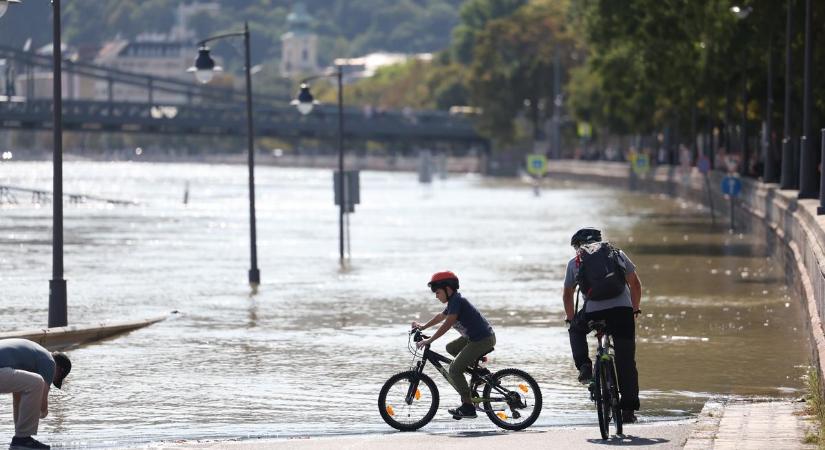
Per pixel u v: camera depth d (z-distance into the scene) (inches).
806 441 1306.6
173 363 2356.1
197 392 2039.9
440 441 1453.0
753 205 5713.6
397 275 4215.1
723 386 2075.5
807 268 2952.8
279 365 2327.8
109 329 2758.4
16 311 3270.2
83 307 3326.8
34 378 1438.2
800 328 2770.7
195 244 5831.7
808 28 3944.4
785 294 3432.6
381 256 5029.5
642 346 2539.4
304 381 2145.7
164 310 3238.2
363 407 1902.1
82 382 2142.0
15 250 5526.6
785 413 1577.3
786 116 4758.9
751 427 1429.6
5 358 1438.2
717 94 7190.0
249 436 1601.9
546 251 5246.1
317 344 2605.8
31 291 3799.2
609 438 1423.5
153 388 2079.2
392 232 6565.0
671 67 6855.3
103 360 2397.9
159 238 6279.5
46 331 2571.4
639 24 6599.4
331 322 2977.4
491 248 5423.2
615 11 6624.0
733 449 1259.2
